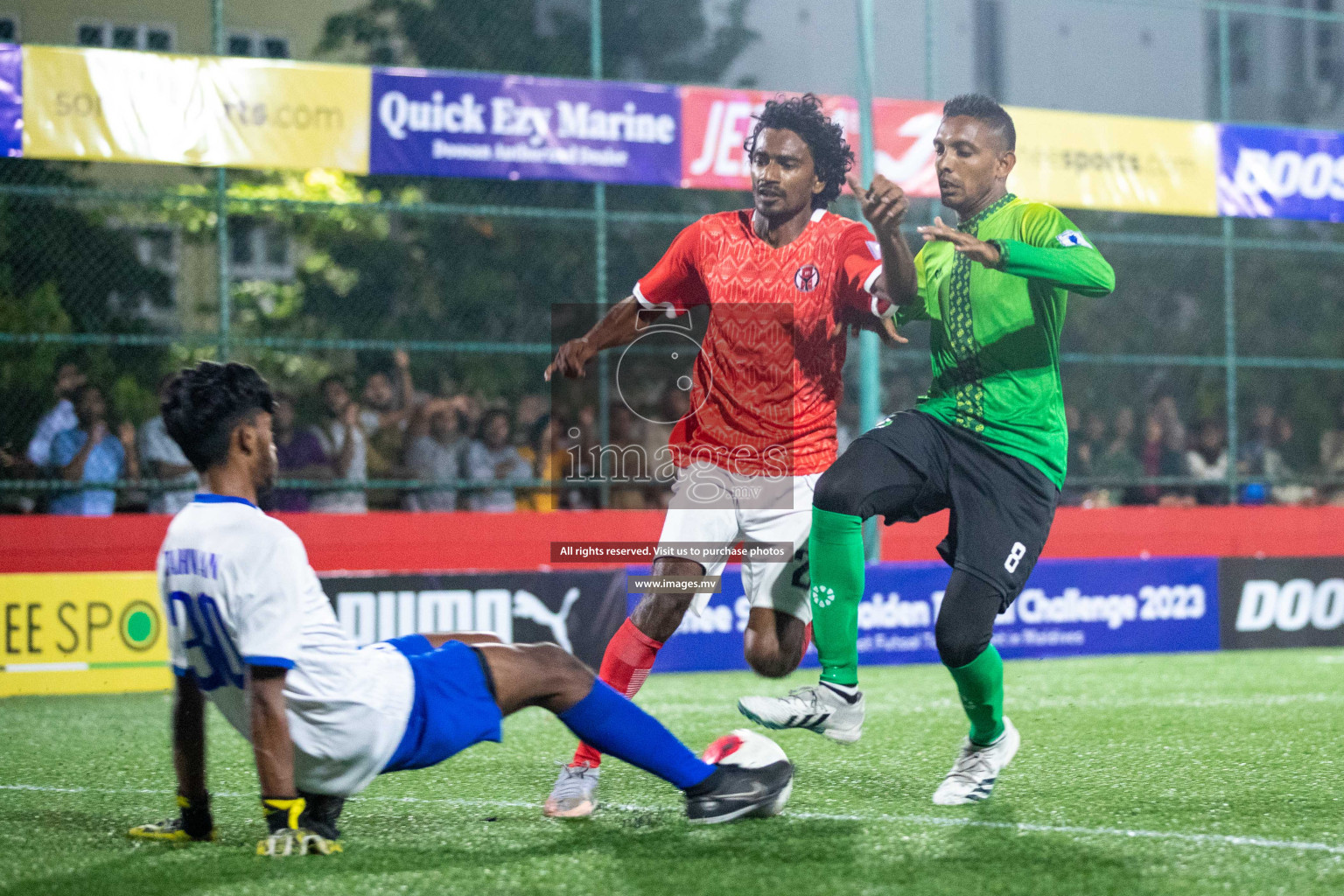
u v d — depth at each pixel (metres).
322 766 10.05
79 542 25.78
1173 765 14.85
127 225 36.97
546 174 28.50
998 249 11.34
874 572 28.12
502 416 31.03
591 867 9.94
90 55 25.98
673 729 18.89
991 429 12.20
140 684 24.31
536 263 41.69
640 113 29.09
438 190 40.94
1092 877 9.62
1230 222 33.31
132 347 35.41
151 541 26.23
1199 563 30.11
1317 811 12.14
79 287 35.97
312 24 41.81
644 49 46.19
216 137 26.61
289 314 39.72
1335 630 31.03
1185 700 21.28
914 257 13.06
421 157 27.77
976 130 12.52
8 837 11.18
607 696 10.62
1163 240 32.84
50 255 35.53
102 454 27.73
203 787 10.87
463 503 30.09
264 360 38.62
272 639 9.54
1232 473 33.50
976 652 11.91
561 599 26.47
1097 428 35.91
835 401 13.27
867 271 12.57
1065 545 30.94
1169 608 29.83
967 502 12.16
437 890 9.30
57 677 23.80
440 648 10.41
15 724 19.59
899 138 30.22
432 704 10.05
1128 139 31.59
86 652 23.98
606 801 12.87
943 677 25.39
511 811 12.34
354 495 29.73
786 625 12.91
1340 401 48.34
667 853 10.40
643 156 29.11
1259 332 49.19
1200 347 48.22
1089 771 14.44
